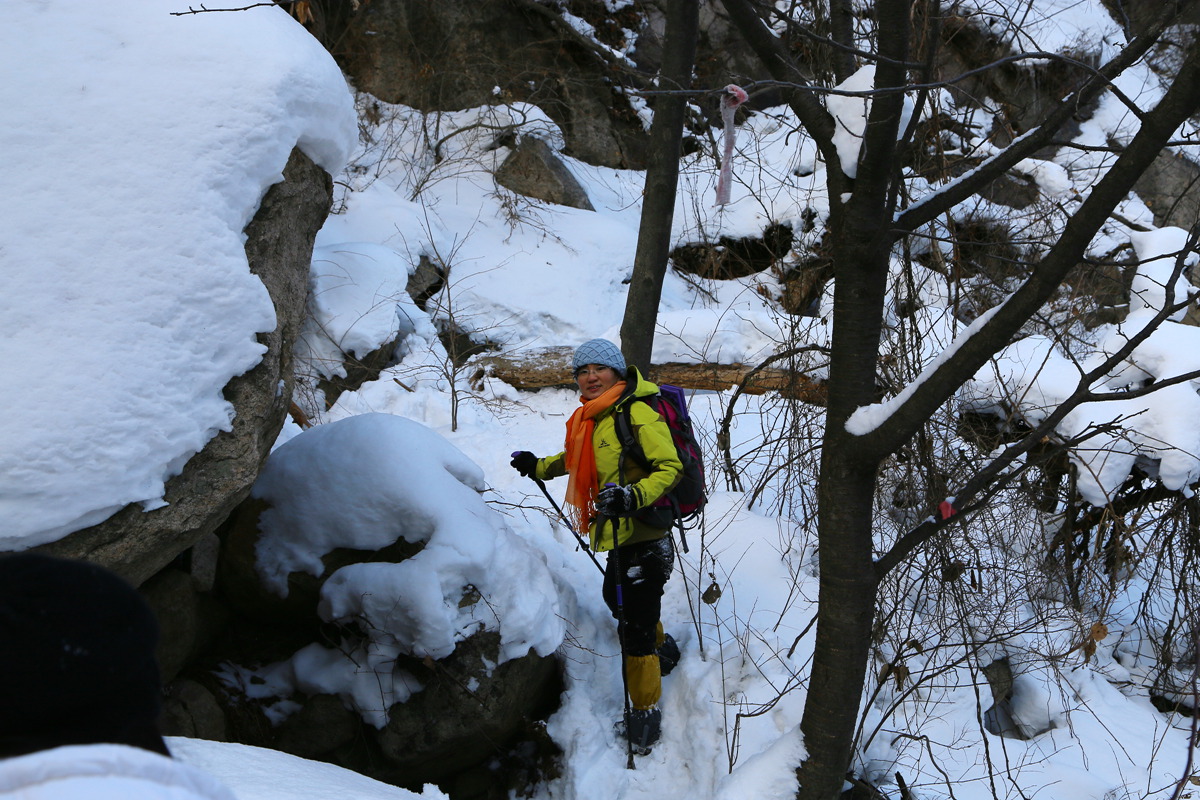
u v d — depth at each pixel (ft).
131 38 9.21
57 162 8.24
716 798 10.31
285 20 10.64
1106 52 27.25
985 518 14.42
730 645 13.07
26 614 2.61
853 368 9.55
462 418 18.37
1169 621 15.47
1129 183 7.38
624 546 11.84
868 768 11.76
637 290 15.74
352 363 18.57
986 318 8.32
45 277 7.77
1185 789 12.85
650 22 28.99
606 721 12.54
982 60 26.45
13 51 8.66
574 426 11.92
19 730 2.60
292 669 11.98
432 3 26.32
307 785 7.28
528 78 27.35
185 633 11.43
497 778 12.36
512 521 14.84
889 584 13.74
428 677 11.63
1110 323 18.16
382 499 11.89
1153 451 14.79
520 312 21.54
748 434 18.07
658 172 15.37
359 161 25.03
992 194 24.94
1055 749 13.58
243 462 8.87
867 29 14.97
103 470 7.53
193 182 8.68
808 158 26.20
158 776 2.67
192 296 8.40
